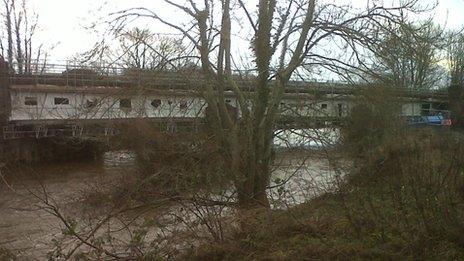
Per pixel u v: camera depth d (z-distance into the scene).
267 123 12.87
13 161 21.30
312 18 13.35
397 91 14.09
